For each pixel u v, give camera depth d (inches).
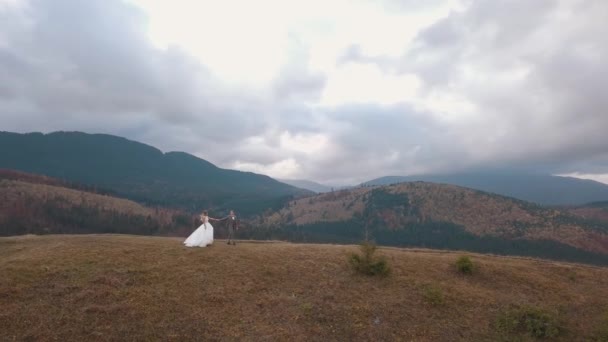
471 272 1028.5
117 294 748.6
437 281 959.0
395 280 946.1
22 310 673.0
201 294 787.4
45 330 626.5
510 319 796.0
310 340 682.2
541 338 750.5
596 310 874.1
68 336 619.8
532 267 1123.3
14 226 6018.7
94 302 716.0
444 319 792.3
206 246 1098.7
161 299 751.1
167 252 1006.4
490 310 840.3
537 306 862.5
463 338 735.7
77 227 6653.5
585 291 976.3
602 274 1102.4
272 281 887.1
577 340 751.1
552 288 971.3
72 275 813.9
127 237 1253.7
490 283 986.1
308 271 958.4
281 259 1022.4
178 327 673.6
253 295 812.6
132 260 923.4
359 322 751.7
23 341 599.2
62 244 1035.3
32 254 932.0
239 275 892.6
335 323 742.5
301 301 808.9
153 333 649.6
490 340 735.7
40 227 6245.1
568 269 1118.4
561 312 851.4
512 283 989.8
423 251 1338.6
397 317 781.9
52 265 852.0
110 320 669.9
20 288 738.2
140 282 812.0
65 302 708.7
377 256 1069.1
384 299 846.5
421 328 753.6
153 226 7554.1
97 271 840.9
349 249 1176.2
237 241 1326.3
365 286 901.8
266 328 701.9
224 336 666.2
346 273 965.2
